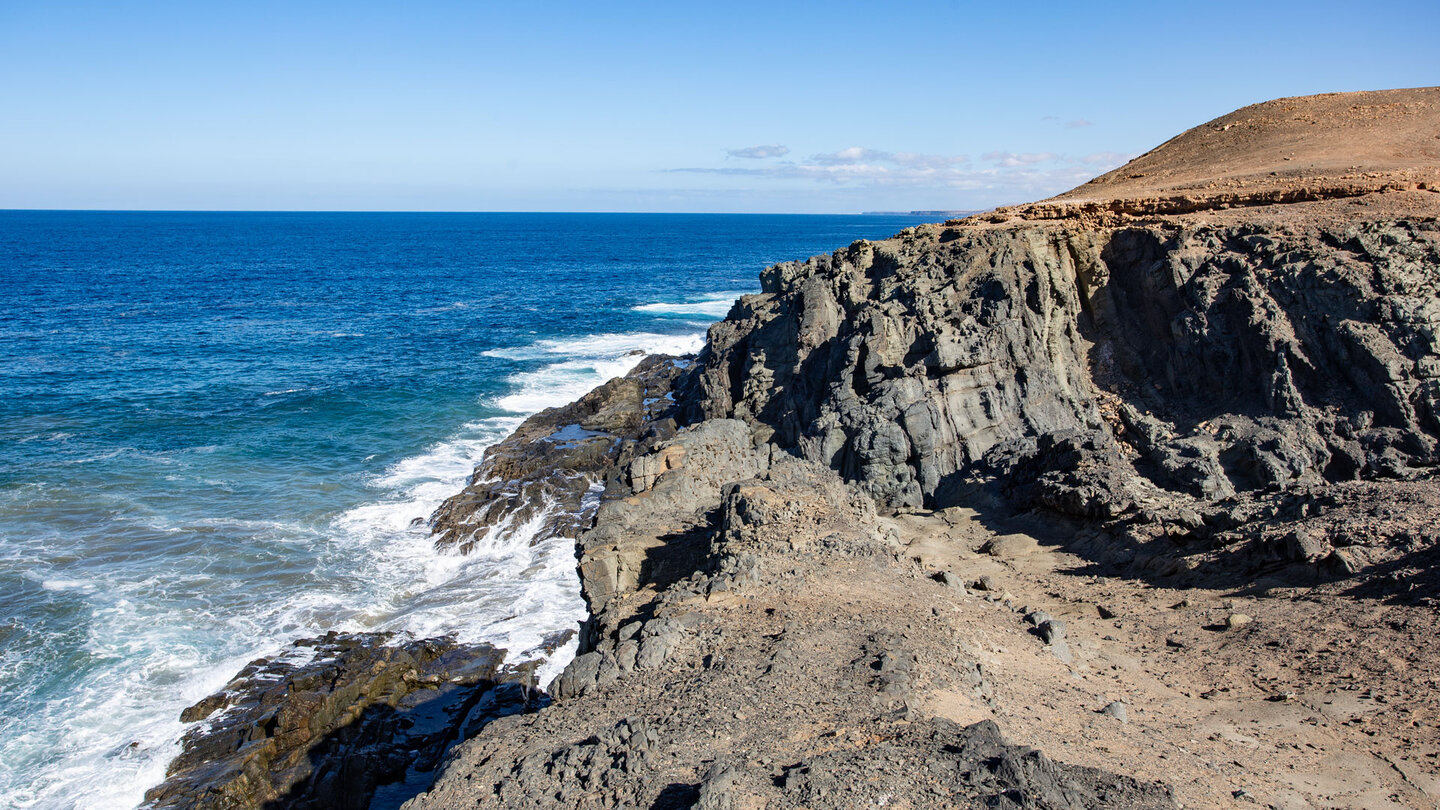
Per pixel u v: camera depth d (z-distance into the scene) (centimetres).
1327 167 4709
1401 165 4588
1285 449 3039
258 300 10769
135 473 4256
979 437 3500
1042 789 1067
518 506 3753
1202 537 2600
